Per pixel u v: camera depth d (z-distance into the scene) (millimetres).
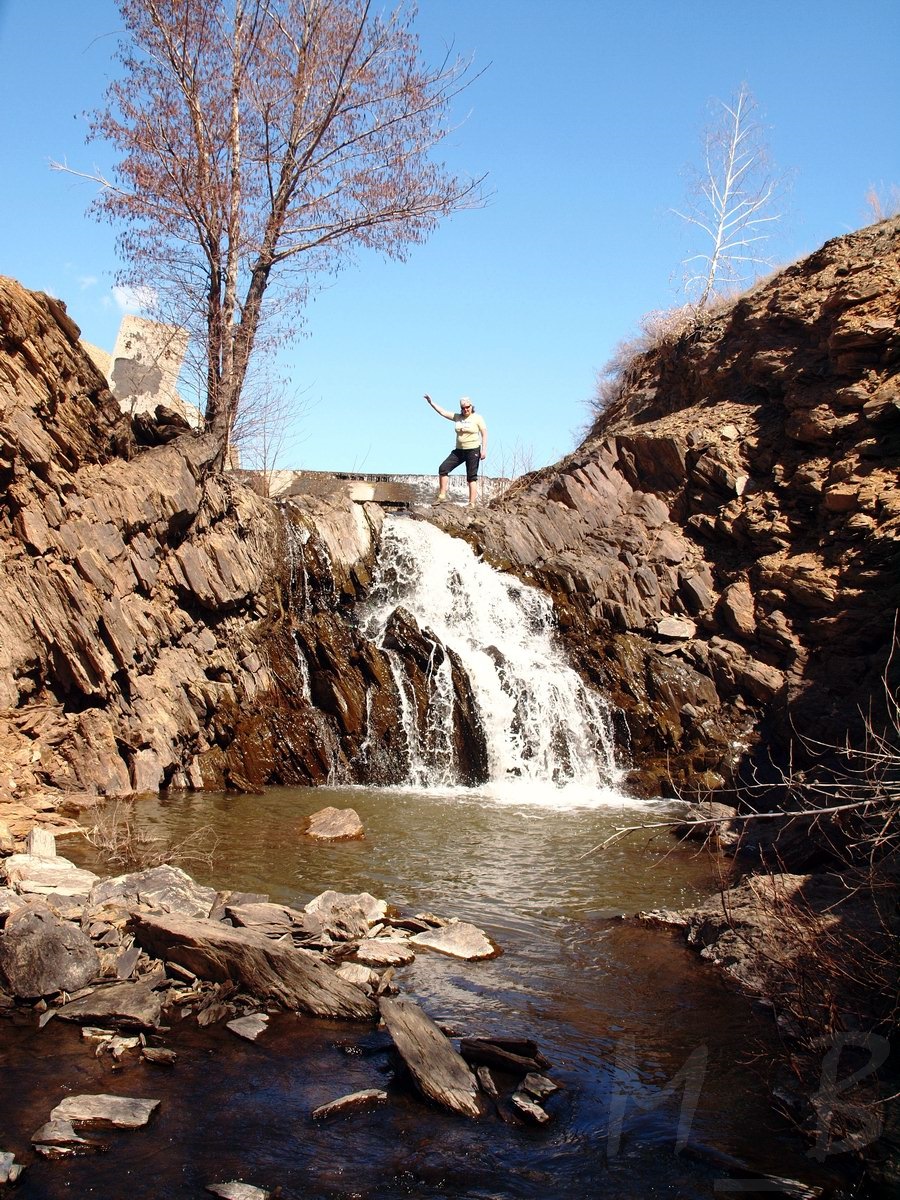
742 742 15328
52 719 12398
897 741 11305
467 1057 5871
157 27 18781
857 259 19500
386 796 14031
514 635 17781
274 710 15109
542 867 10336
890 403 16406
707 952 7660
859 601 15211
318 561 17297
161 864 9281
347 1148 4922
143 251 19359
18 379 12477
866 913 7223
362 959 7316
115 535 13391
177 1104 5254
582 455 22391
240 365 20062
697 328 23484
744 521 17984
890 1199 4578
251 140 19891
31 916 6559
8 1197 4391
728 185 29125
